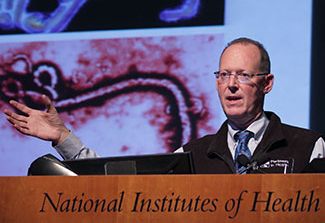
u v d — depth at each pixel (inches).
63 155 125.1
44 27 223.9
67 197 76.7
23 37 225.1
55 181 77.3
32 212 77.1
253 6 205.0
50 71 221.5
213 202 73.9
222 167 128.2
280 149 127.6
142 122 210.7
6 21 227.1
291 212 72.7
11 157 220.5
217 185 74.1
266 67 130.3
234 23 206.4
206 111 205.6
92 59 218.4
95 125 214.7
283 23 201.3
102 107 214.8
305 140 128.7
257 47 129.9
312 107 194.9
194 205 74.1
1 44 226.4
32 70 223.1
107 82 215.9
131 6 217.2
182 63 209.9
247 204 73.4
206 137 138.4
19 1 226.7
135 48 214.8
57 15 223.5
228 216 73.4
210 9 209.5
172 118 208.2
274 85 198.1
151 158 100.1
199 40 209.3
